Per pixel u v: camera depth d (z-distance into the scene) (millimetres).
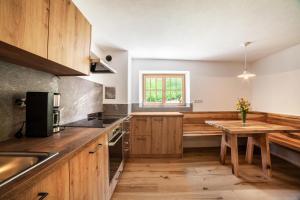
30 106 1443
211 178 2676
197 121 4285
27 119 1440
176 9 1987
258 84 4277
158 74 4473
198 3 1868
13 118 1399
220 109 4426
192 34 2719
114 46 3346
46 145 1170
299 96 3168
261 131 2607
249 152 3307
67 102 2229
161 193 2258
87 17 2186
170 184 2494
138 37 2861
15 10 906
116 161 2367
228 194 2225
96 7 1952
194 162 3367
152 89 4465
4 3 838
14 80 1393
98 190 1579
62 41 1388
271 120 3748
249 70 4512
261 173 2848
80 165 1198
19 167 968
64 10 1413
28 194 693
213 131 3910
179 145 3621
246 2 1843
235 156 2793
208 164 3264
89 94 2961
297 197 2152
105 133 1804
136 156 3605
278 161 3395
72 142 1247
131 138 3602
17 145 1179
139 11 2039
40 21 1106
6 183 631
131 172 2898
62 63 1394
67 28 1470
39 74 1693
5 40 846
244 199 2111
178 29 2533
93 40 3018
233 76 4473
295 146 2666
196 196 2184
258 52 3680
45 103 1450
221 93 4438
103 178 1736
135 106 4281
